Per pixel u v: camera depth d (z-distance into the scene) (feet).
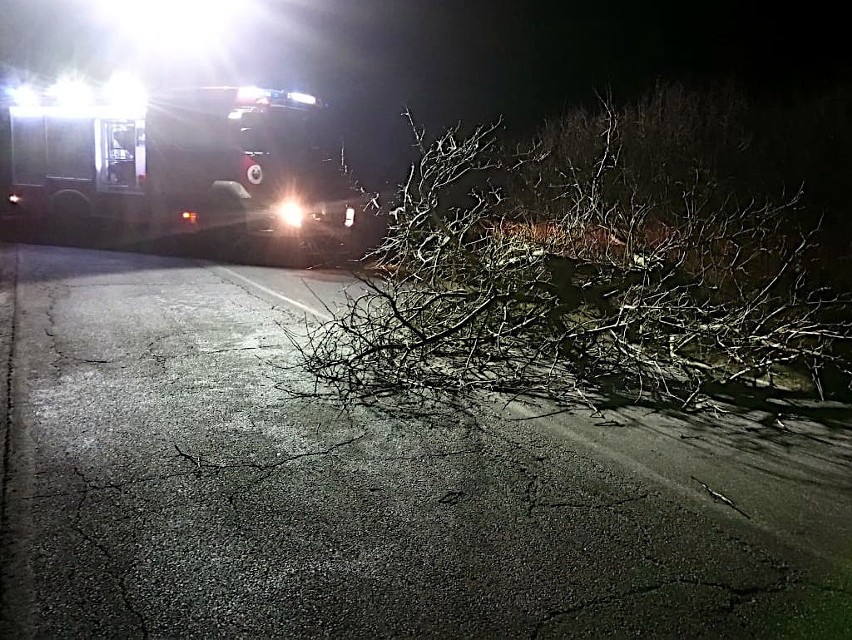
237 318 29.99
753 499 14.97
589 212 27.63
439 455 16.90
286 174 47.47
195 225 50.24
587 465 16.49
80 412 18.85
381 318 24.20
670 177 39.86
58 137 55.52
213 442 17.24
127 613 10.86
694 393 20.88
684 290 24.84
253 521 13.61
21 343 25.05
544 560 12.56
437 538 13.19
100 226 55.52
